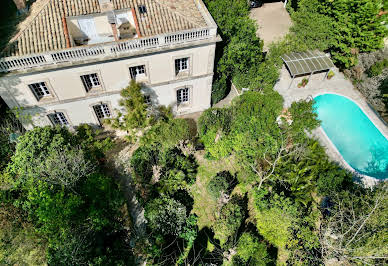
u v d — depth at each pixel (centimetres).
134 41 2384
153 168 2520
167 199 2317
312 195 2686
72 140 2500
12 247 2062
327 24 3781
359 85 3800
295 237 2306
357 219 2217
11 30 2377
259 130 2638
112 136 3022
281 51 3712
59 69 2386
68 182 2142
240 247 2180
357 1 3447
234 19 3072
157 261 2134
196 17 2606
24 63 2258
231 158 2841
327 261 2262
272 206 2330
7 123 2630
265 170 2634
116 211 2259
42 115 2738
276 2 5128
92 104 2805
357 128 3416
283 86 3750
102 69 2519
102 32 2673
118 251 2159
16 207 2133
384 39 3931
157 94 2933
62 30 2372
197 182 2667
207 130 2786
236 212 2336
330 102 3662
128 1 2512
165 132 2677
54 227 1961
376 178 2912
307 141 2794
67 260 1847
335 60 3978
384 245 2048
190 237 2284
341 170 2638
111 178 2542
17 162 2200
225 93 3475
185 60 2739
